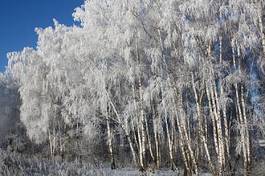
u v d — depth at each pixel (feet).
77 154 121.39
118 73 89.25
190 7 66.69
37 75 133.80
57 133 132.16
